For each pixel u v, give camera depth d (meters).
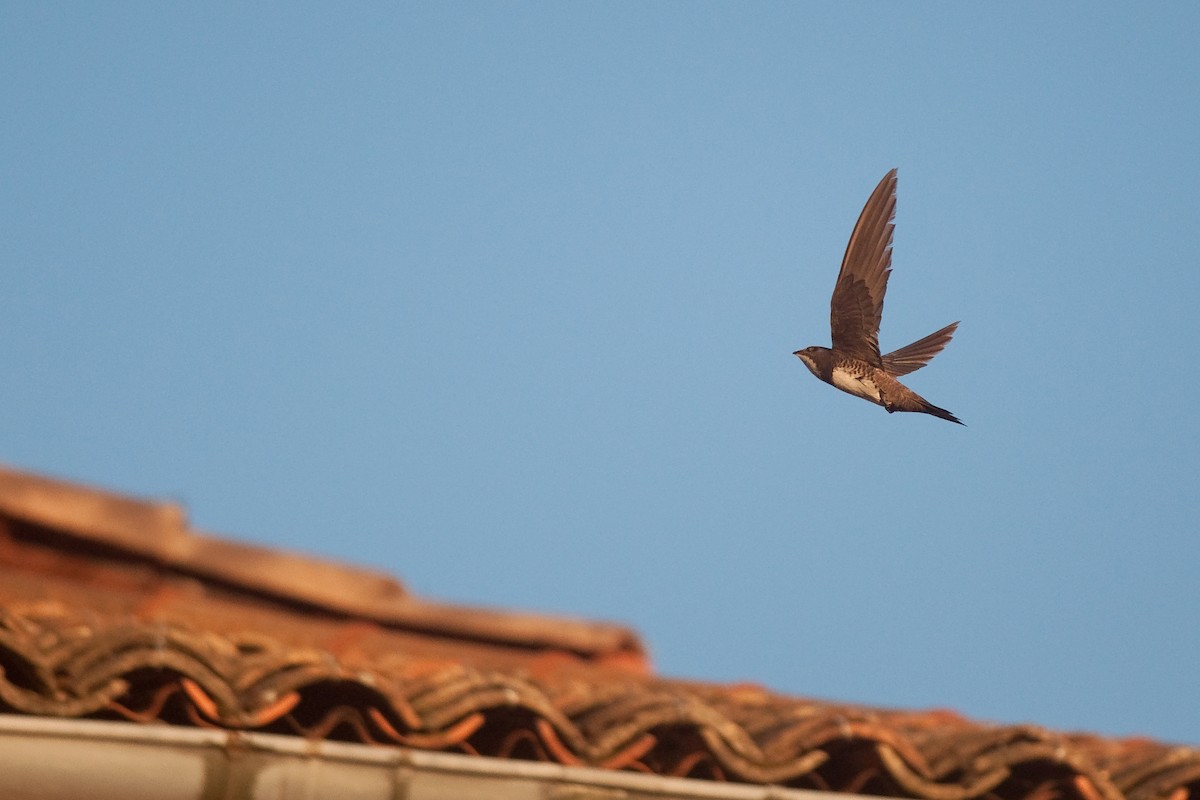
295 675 9.76
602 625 14.23
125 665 9.37
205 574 13.27
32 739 9.27
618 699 11.02
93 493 13.09
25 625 9.91
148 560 13.04
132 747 9.51
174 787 9.54
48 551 12.76
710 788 10.67
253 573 13.47
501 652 13.81
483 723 10.30
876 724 10.88
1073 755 11.06
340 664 10.06
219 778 9.64
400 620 13.68
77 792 9.31
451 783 10.15
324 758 9.91
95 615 11.09
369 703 9.94
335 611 13.69
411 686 10.50
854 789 10.91
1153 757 11.93
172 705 9.71
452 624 13.73
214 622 12.29
